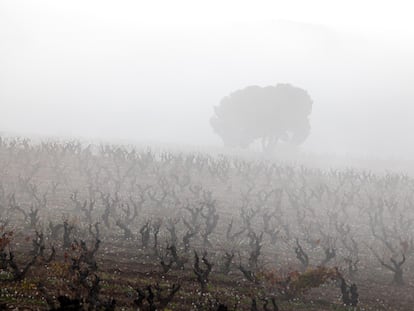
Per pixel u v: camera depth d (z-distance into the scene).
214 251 35.34
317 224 43.53
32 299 21.22
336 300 26.84
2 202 42.31
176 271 29.22
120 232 37.91
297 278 26.14
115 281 25.83
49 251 30.52
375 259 36.78
